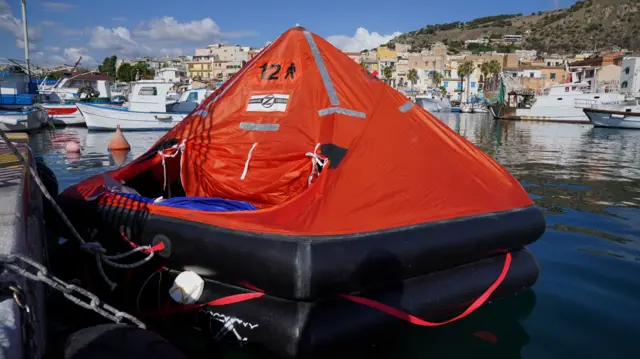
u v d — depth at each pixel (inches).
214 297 139.3
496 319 158.9
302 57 211.5
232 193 201.8
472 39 7007.9
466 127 1270.9
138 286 156.9
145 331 110.8
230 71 3654.0
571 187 390.9
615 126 1202.0
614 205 324.5
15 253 86.4
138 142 732.0
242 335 132.0
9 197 119.3
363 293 135.9
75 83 1282.0
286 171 193.2
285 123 197.8
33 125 879.7
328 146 177.8
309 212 139.6
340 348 127.0
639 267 206.8
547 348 141.8
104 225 165.8
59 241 228.4
